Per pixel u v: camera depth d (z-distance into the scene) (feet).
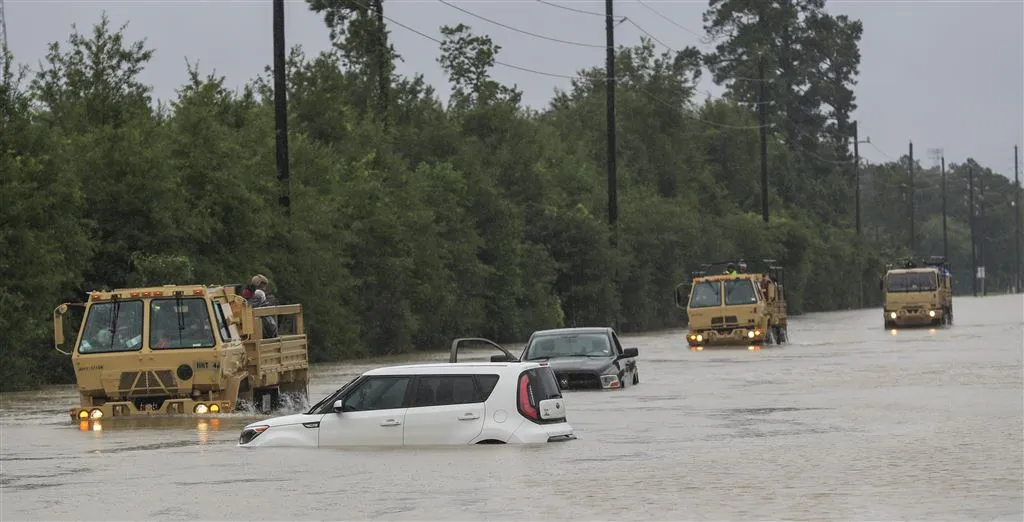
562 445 133.08
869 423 160.66
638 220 617.21
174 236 297.53
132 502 101.50
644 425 160.66
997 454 127.13
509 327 485.97
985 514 91.91
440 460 121.19
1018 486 105.50
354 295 384.47
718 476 112.78
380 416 130.31
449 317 446.60
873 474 113.60
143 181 294.05
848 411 177.68
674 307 643.86
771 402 195.21
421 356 380.99
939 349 345.10
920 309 499.92
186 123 319.47
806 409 182.19
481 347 445.37
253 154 344.08
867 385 225.56
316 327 351.25
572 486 106.42
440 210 450.30
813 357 322.34
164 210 295.89
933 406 182.60
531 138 570.46
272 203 331.57
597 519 90.84
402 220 411.75
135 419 173.37
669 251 633.20
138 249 294.05
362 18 492.54
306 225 343.67
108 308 178.09
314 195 356.18
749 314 379.96
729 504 97.19
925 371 257.96
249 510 96.43
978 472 114.11
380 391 131.64
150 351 175.11
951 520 89.51
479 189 482.69
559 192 575.79
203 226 301.63
